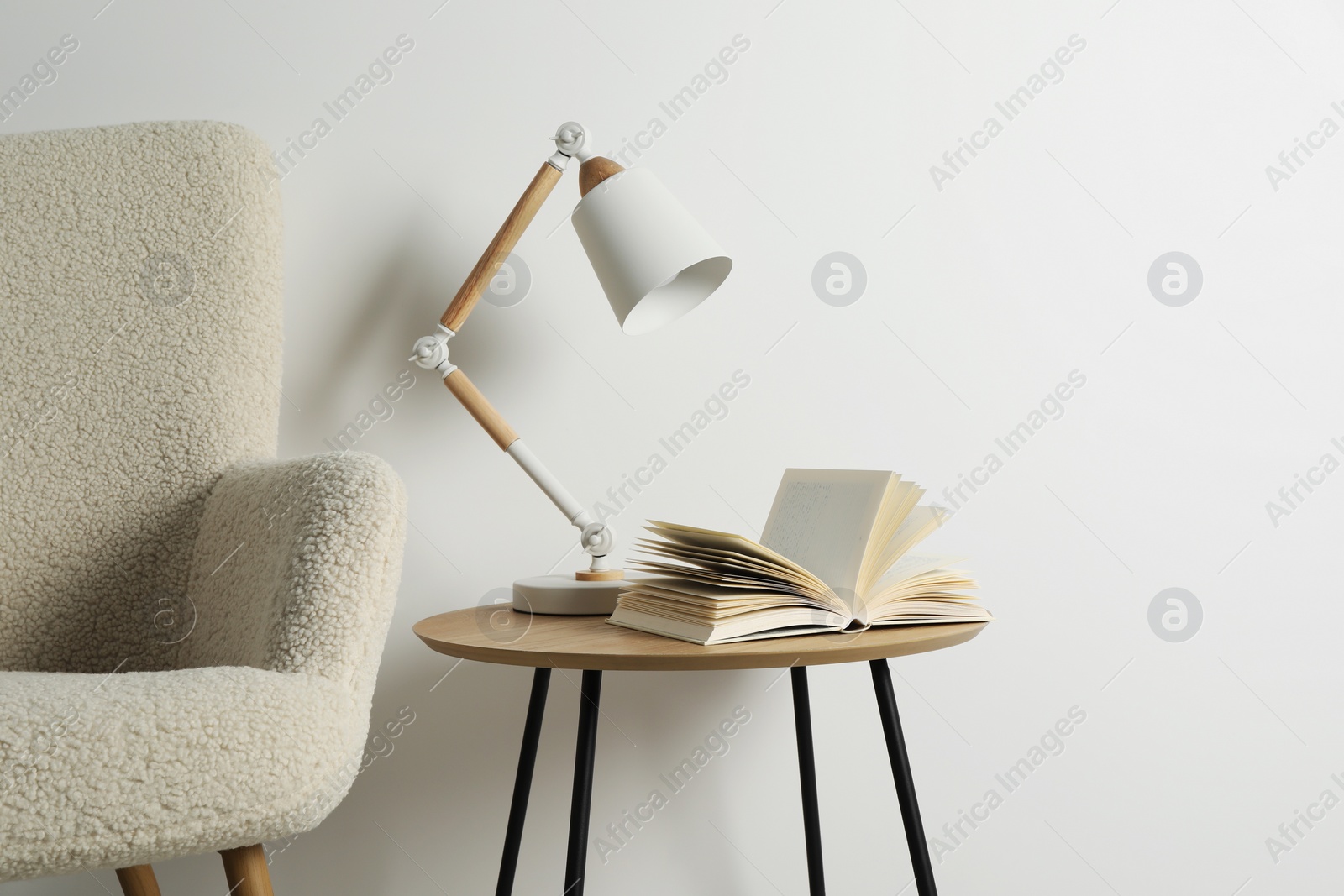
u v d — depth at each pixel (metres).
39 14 1.03
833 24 1.17
